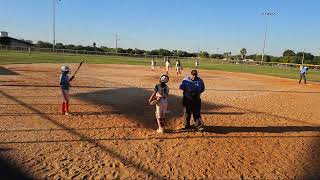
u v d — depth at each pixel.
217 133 10.49
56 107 13.19
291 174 7.52
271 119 12.85
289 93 21.53
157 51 103.44
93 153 8.21
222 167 7.74
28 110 12.45
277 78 34.44
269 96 19.59
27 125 10.38
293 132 11.02
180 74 33.56
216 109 14.41
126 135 9.81
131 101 15.51
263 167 7.86
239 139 9.96
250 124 11.84
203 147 9.05
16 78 22.42
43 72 27.86
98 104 14.34
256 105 16.02
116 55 83.75
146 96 17.25
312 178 7.35
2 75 23.95
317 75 46.41
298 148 9.35
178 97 17.22
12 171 6.99
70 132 9.85
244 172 7.51
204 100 16.80
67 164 7.46
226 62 80.94
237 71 44.59
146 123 11.37
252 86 25.30
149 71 36.59
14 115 11.56
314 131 11.27
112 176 6.96
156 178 6.98
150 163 7.76
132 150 8.55
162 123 10.28
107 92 18.16
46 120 11.10
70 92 17.42
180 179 7.00
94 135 9.66
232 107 15.09
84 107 13.52
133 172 7.23
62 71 11.86
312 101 18.39
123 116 12.25
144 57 83.31
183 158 8.18
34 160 7.60
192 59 80.81
